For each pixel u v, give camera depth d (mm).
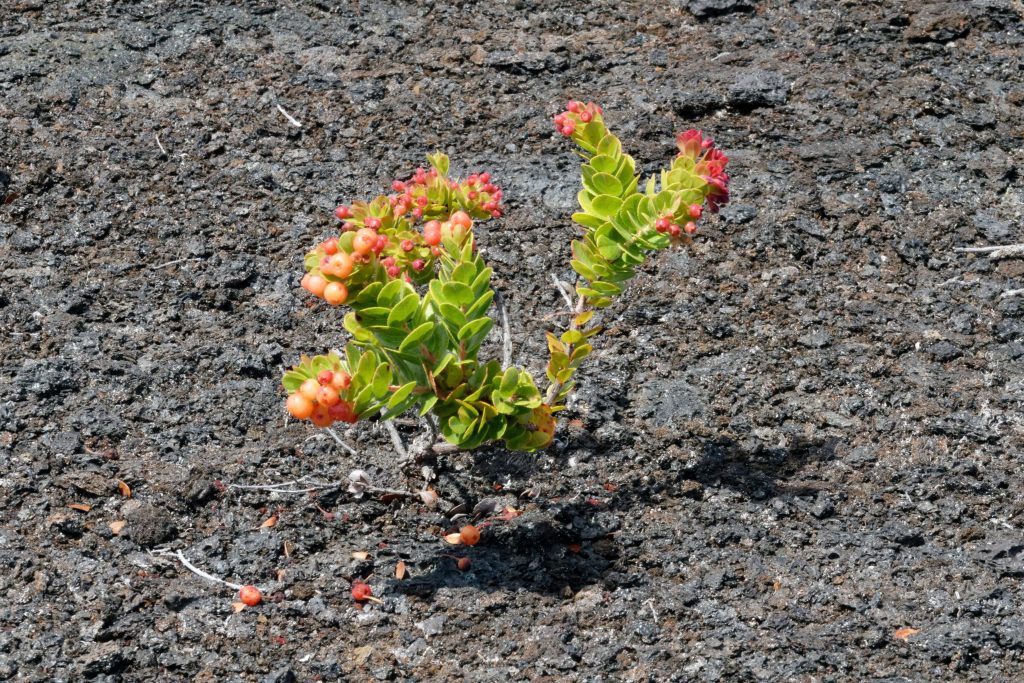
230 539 3260
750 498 3441
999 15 5316
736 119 4859
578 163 4617
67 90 4832
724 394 3777
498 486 3479
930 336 3977
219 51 5105
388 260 2678
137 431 3566
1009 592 3172
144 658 2959
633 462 3555
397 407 2828
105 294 4012
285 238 4270
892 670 2969
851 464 3549
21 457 3438
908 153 4695
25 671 2910
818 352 3918
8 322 3875
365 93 4910
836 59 5121
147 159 4570
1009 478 3506
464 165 4598
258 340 3895
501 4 5457
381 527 3338
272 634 3031
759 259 4254
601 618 3105
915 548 3299
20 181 4422
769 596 3160
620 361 3873
